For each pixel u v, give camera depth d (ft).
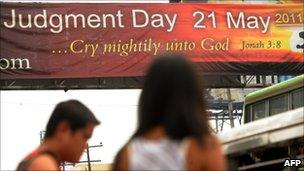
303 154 43.47
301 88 73.77
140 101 23.62
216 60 119.34
